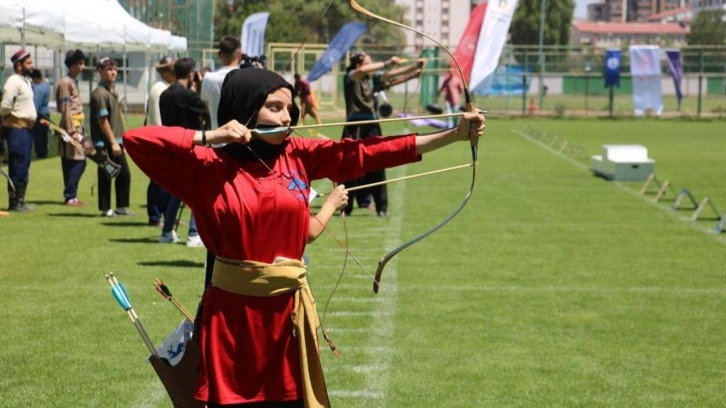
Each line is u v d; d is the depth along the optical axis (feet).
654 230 48.78
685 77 205.05
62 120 55.21
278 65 159.94
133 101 142.20
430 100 150.61
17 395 22.66
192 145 15.02
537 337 28.53
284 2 214.69
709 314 31.45
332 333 28.63
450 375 24.80
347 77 51.49
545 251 42.65
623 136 125.49
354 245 43.65
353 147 16.03
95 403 22.20
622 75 175.22
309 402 15.30
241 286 15.34
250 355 15.42
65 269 36.86
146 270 36.78
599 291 34.68
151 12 136.77
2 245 41.88
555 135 127.03
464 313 31.27
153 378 24.09
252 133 15.37
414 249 42.78
